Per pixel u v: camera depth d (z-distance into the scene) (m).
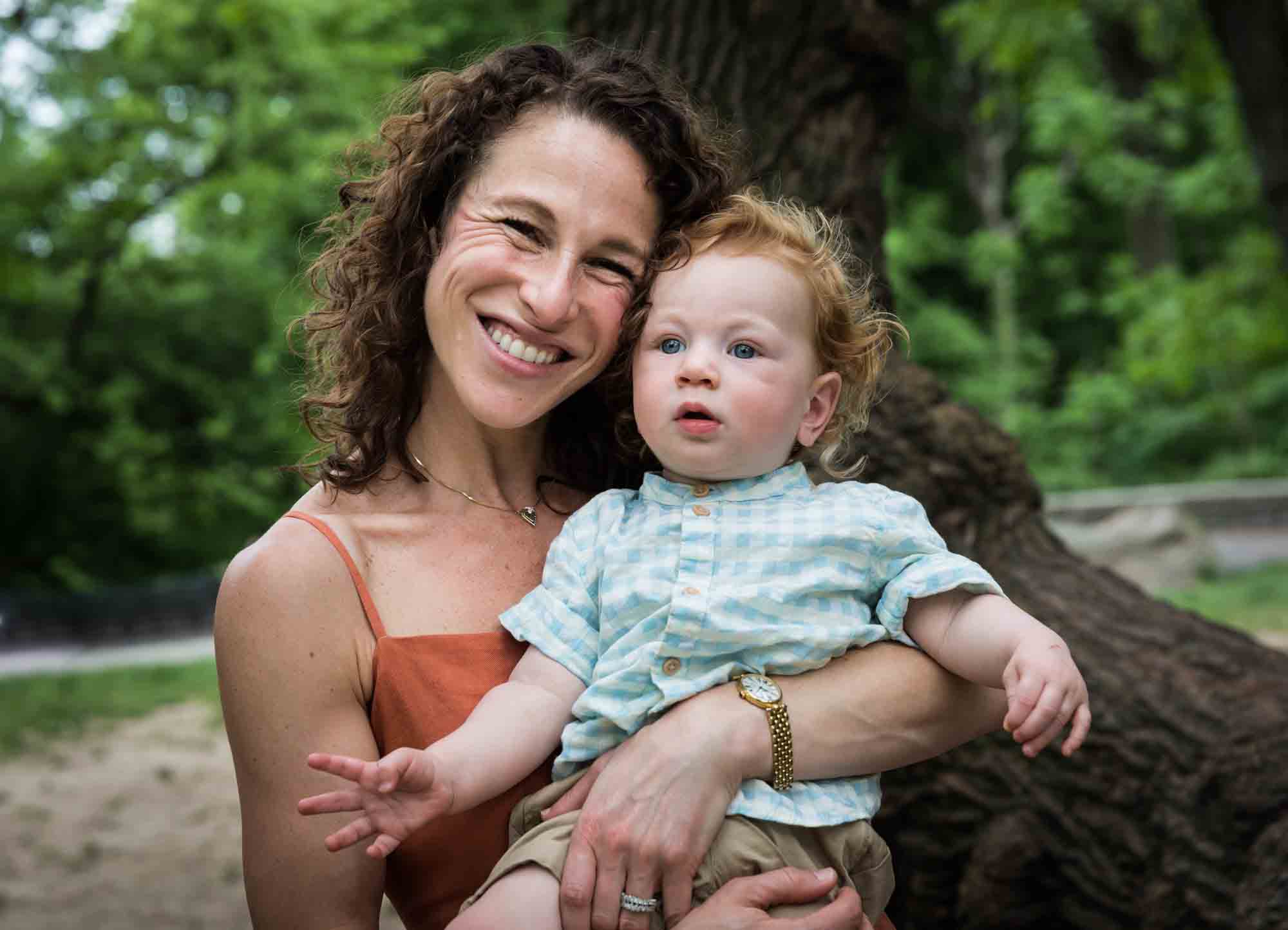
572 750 2.02
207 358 19.84
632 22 3.45
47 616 16.67
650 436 2.13
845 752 2.00
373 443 2.17
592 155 2.07
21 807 7.73
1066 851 2.86
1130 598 3.14
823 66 3.33
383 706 2.02
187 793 8.00
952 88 24.92
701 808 1.89
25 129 16.45
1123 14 18.44
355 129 15.55
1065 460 22.77
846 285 2.20
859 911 1.92
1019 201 25.38
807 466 2.71
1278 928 2.51
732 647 2.03
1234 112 18.70
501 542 2.21
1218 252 25.97
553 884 1.89
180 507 19.36
